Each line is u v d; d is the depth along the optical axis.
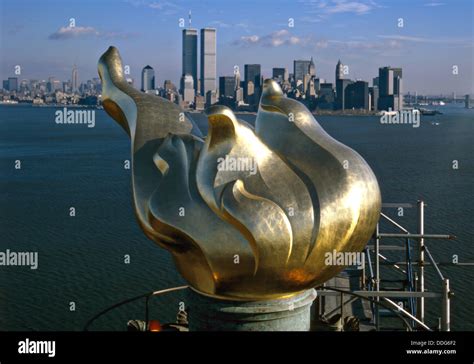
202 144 10.10
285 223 9.19
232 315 9.81
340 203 9.46
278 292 9.66
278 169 9.66
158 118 10.58
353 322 12.02
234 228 9.25
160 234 9.62
